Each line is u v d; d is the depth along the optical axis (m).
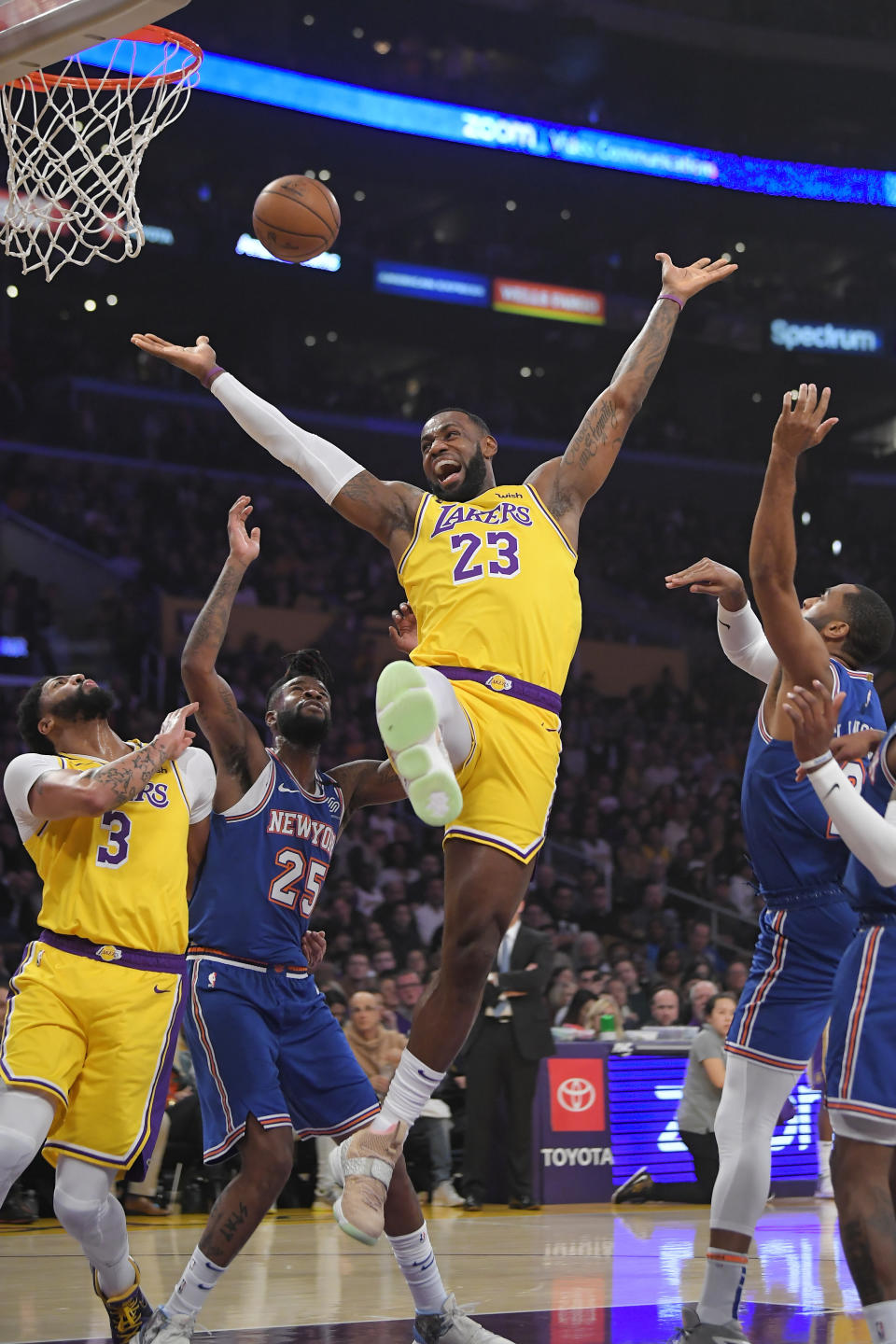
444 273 22.61
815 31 23.39
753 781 3.80
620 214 23.39
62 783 3.62
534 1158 8.41
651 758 18.55
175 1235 6.93
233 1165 8.14
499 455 23.89
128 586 18.23
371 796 4.40
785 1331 4.19
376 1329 4.30
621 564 22.78
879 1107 3.00
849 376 24.84
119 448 20.48
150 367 21.72
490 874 3.17
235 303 21.83
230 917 3.96
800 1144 8.98
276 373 22.78
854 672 3.92
